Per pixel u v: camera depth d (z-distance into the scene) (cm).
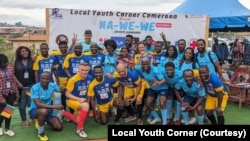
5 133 639
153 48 849
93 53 756
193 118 716
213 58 761
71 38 866
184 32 963
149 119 732
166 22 942
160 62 756
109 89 692
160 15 934
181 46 784
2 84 619
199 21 973
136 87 692
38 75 699
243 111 862
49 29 848
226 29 1264
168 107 710
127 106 708
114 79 692
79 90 673
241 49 1452
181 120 722
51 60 713
